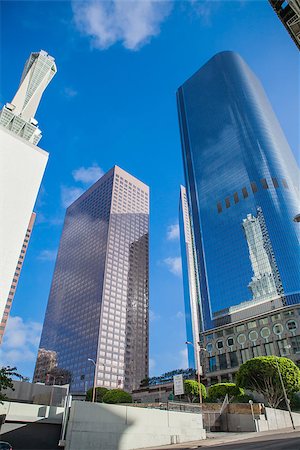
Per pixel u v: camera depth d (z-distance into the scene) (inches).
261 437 1139.3
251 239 5600.4
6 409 1072.8
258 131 6712.6
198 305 6018.7
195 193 7322.8
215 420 1770.4
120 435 1055.0
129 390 7322.8
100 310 7765.8
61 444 941.2
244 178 6323.8
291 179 6102.4
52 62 3897.6
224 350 4461.1
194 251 6707.7
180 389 2100.1
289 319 4001.0
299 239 5162.4
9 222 2210.9
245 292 5216.5
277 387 2346.2
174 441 1227.2
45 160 2640.3
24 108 3464.6
